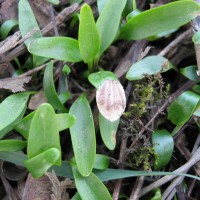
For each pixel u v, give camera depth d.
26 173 0.09
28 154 0.08
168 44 0.11
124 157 0.09
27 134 0.08
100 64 0.11
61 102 0.09
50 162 0.07
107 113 0.08
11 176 0.09
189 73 0.10
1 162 0.09
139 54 0.10
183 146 0.09
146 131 0.09
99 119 0.09
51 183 0.08
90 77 0.09
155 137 0.09
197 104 0.09
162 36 0.10
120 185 0.09
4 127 0.08
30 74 0.10
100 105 0.08
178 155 0.10
